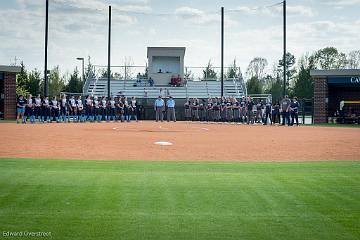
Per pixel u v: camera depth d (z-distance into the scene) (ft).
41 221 28.76
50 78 287.07
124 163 53.31
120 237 26.00
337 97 174.09
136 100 192.95
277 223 28.86
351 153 67.15
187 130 116.47
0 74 167.94
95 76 225.76
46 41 178.50
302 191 37.63
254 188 38.58
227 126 142.31
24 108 144.25
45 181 40.29
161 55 222.89
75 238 25.73
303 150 70.49
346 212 31.50
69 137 87.25
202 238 25.98
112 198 34.50
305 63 322.96
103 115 171.01
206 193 36.52
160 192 36.68
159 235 26.43
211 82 224.12
